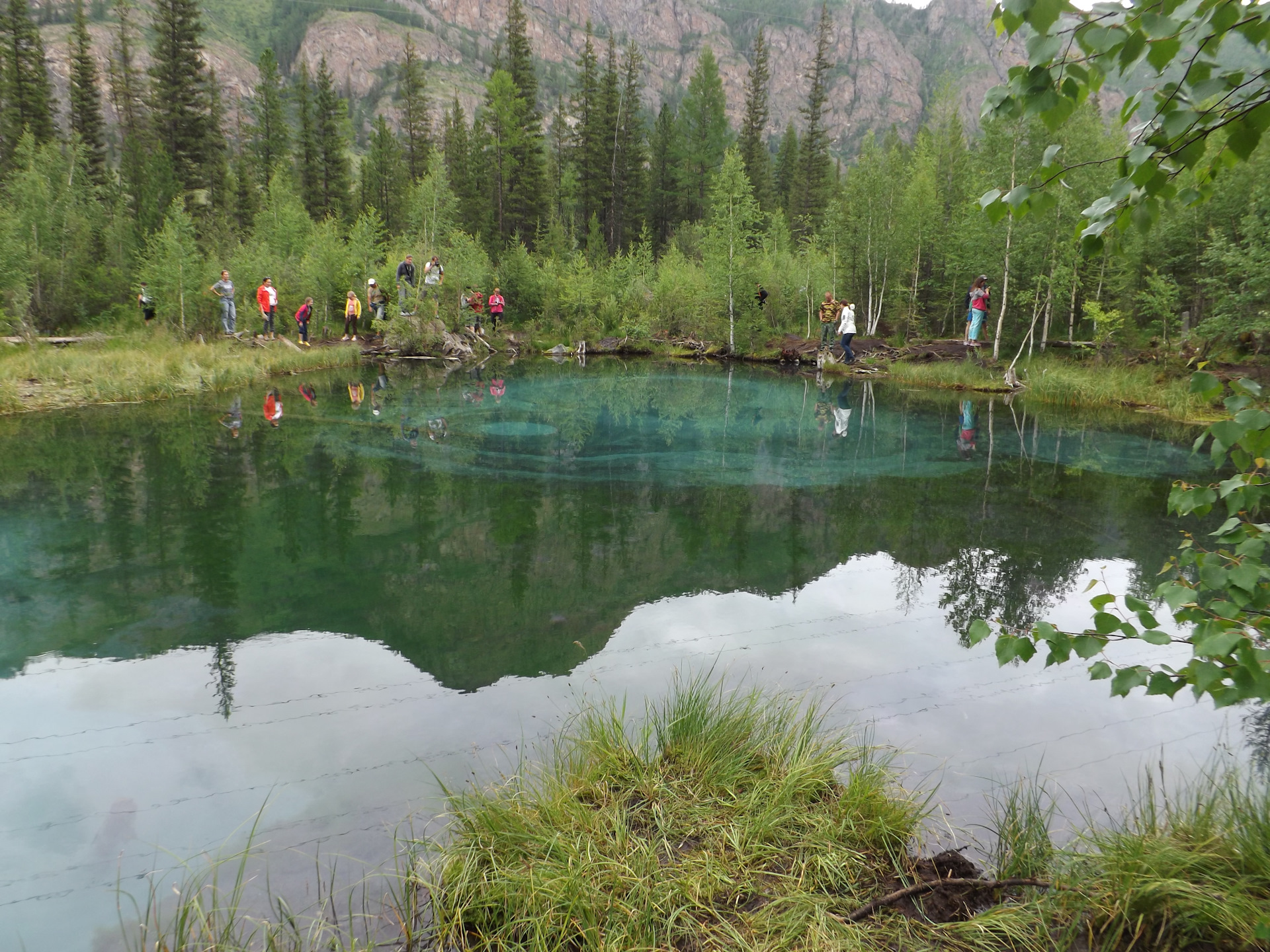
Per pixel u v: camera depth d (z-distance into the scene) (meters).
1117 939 2.05
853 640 4.32
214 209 40.53
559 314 29.88
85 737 3.25
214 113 51.62
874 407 14.53
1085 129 19.23
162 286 19.53
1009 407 14.65
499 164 46.88
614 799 2.72
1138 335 17.72
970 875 2.37
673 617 4.64
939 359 21.97
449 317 25.66
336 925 2.18
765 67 59.81
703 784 2.80
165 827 2.66
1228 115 1.43
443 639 4.29
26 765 3.04
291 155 55.16
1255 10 1.29
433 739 3.23
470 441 10.21
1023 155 19.02
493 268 31.53
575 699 3.60
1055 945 2.03
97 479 7.64
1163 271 17.06
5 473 7.75
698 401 14.84
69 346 17.31
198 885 2.36
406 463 8.76
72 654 4.03
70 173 28.11
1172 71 1.43
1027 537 6.34
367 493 7.44
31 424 10.40
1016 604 4.89
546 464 8.97
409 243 29.27
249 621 4.49
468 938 2.14
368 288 23.41
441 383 16.80
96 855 2.51
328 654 4.07
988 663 4.03
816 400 15.37
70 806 2.78
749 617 4.64
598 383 17.53
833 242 28.69
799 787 2.74
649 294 29.89
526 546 5.99
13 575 5.14
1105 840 2.45
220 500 7.02
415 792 2.85
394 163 50.75
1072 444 10.71
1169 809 2.66
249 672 3.86
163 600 4.77
